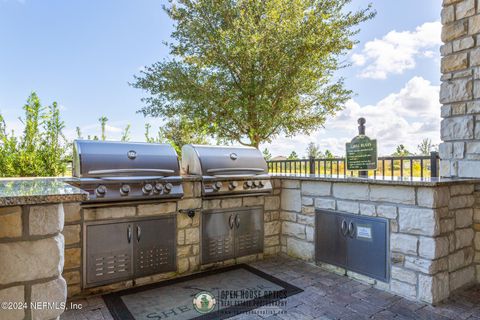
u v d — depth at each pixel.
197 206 3.34
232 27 7.07
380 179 2.86
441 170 3.29
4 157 3.76
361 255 3.04
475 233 3.00
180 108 7.36
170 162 3.08
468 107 3.09
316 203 3.52
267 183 3.73
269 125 7.24
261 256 3.82
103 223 2.78
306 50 6.87
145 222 3.00
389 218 2.82
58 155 4.06
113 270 2.83
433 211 2.53
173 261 3.18
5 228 1.29
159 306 2.54
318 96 7.89
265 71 6.95
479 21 3.02
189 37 7.41
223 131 7.54
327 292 2.80
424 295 2.56
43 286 1.36
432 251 2.52
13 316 1.30
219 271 3.36
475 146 3.02
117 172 2.74
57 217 1.40
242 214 3.67
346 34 7.40
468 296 2.71
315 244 3.53
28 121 3.95
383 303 2.58
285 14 6.97
